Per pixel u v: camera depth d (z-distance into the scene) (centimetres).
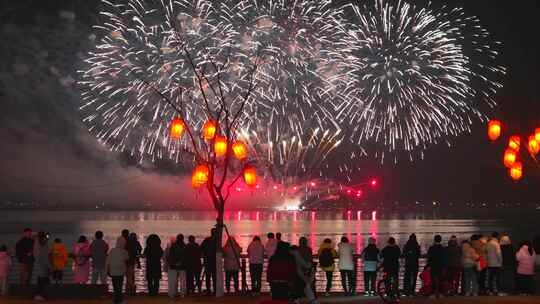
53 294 2444
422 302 2370
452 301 2395
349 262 2697
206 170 2661
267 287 3603
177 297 2508
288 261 1733
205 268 2608
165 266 2730
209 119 2739
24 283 2570
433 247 2561
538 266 2720
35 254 2398
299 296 1906
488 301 2389
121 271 2230
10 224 16138
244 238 9038
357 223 17175
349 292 2709
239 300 2428
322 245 2684
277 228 13300
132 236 2630
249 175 2686
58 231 11781
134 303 2309
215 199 2650
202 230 12544
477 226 14788
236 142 2717
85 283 2533
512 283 2894
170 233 11031
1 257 2567
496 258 2684
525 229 12612
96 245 2600
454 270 2683
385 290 2372
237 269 2630
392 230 12225
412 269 2691
